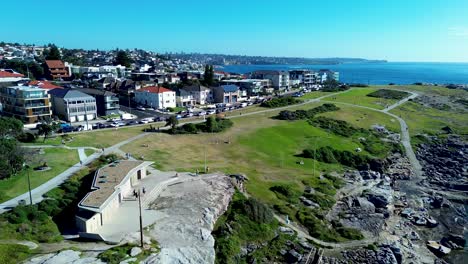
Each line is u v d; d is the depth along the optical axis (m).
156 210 64.75
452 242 73.44
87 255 48.09
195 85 188.00
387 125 154.75
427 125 161.00
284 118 145.88
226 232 64.00
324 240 68.94
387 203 86.31
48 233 54.47
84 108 133.12
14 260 45.47
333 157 110.88
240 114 151.38
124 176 70.25
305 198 82.94
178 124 125.62
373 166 110.69
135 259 47.97
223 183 79.69
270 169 96.25
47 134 98.69
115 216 61.31
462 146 134.50
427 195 95.81
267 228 68.81
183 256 51.94
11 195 64.00
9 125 93.19
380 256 65.19
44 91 124.94
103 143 99.50
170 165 88.00
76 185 69.88
